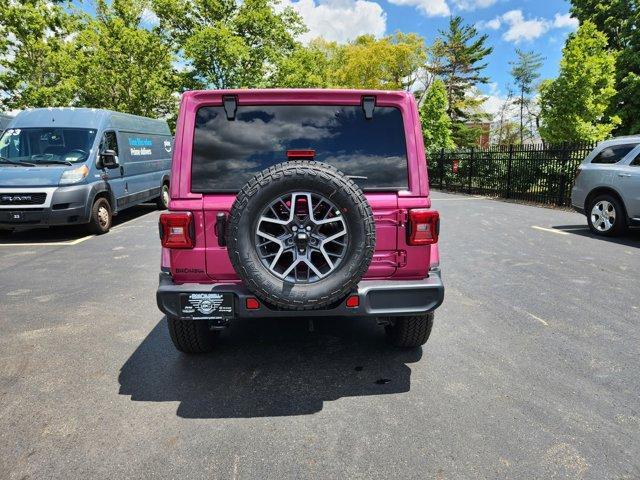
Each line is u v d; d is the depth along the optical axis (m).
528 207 13.44
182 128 3.06
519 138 57.53
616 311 4.63
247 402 3.04
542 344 3.88
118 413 2.92
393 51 45.72
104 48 22.80
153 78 23.92
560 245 7.82
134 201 11.66
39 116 9.98
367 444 2.57
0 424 2.80
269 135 3.13
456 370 3.45
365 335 4.15
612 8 22.56
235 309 2.99
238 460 2.45
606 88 17.00
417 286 3.03
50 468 2.39
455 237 8.66
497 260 6.79
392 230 3.10
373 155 3.14
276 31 28.62
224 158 3.08
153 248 8.20
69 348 3.93
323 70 45.28
